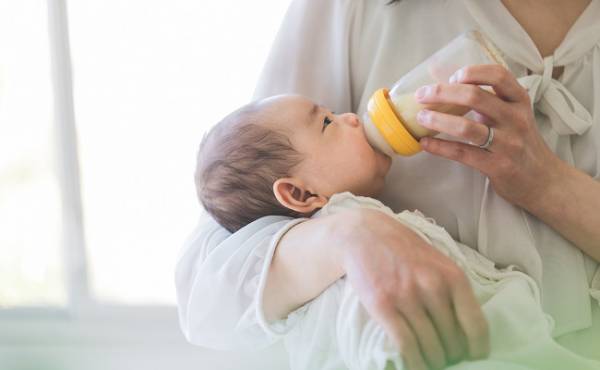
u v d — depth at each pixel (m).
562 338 1.03
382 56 1.17
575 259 1.03
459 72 0.92
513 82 0.92
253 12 1.83
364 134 1.03
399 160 1.13
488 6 1.12
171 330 1.76
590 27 1.06
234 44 1.86
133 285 1.91
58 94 1.87
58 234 2.03
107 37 1.87
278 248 0.90
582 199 0.99
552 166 0.99
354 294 0.85
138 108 1.91
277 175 1.03
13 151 2.09
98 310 1.86
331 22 1.21
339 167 1.02
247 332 0.97
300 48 1.21
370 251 0.79
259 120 1.05
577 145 1.08
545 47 1.10
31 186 2.08
